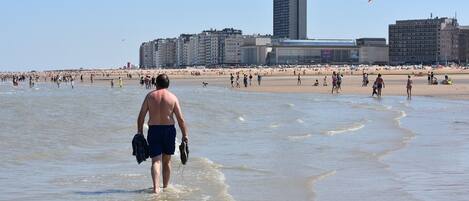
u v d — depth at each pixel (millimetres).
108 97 57875
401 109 34750
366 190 10820
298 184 11453
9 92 79938
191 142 18859
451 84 73875
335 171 13000
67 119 28656
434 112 32031
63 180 12031
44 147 17578
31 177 12430
